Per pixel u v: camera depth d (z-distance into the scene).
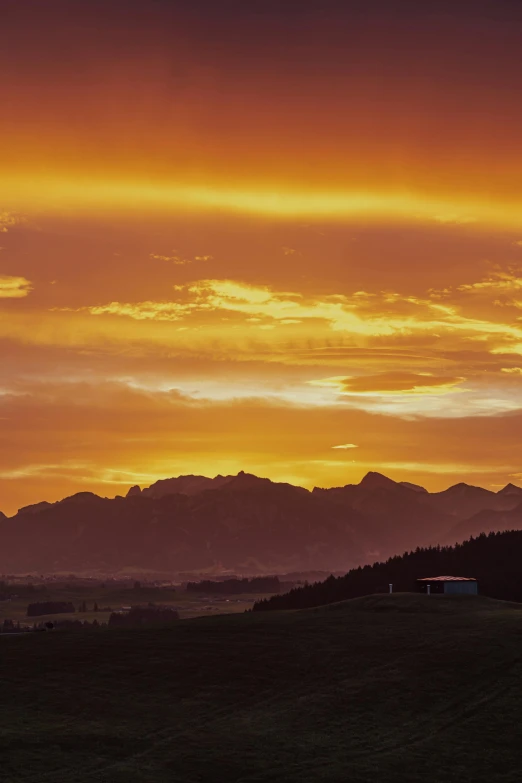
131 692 127.62
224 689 129.00
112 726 114.38
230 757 105.00
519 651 139.12
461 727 114.94
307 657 142.38
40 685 130.00
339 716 118.75
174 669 137.50
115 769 99.75
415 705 122.00
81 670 137.00
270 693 127.75
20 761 100.75
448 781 100.81
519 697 122.94
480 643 144.00
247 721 117.25
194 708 121.69
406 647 144.88
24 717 116.44
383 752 107.81
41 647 150.38
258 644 150.25
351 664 138.12
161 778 98.00
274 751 107.25
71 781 95.56
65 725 113.94
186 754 105.44
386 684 129.25
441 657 138.62
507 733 112.88
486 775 102.50
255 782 98.69
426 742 110.75
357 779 100.06
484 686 127.19
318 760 104.94
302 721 117.19
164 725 115.44
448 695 124.88
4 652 147.75
